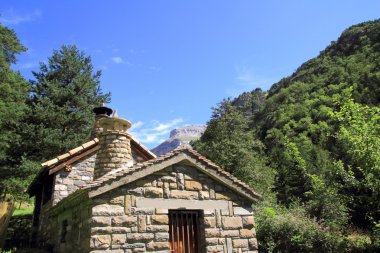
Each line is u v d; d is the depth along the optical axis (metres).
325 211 15.89
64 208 9.49
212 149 31.61
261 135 57.06
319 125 42.44
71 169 12.52
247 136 33.25
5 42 27.47
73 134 23.31
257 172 29.14
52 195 12.05
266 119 61.09
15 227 15.98
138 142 13.65
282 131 50.41
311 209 16.22
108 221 7.06
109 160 10.17
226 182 8.77
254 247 8.57
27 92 26.30
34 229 14.00
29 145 22.03
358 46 65.31
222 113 34.56
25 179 21.56
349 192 13.27
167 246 7.50
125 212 7.32
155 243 7.39
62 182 12.19
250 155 30.45
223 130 32.94
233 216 8.62
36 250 10.75
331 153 30.61
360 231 15.93
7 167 21.75
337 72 58.34
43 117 22.67
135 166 7.95
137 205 7.52
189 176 8.45
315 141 41.03
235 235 8.44
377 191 11.35
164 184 8.03
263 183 28.16
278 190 28.25
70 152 12.42
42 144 22.16
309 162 28.86
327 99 50.31
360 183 12.05
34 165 20.88
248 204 9.05
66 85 25.80
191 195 8.27
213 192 8.61
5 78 25.22
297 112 53.34
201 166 8.58
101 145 10.55
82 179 12.62
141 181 7.78
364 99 43.66
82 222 7.68
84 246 7.20
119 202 7.34
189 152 8.57
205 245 7.98
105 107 15.31
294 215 15.01
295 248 13.17
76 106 24.95
